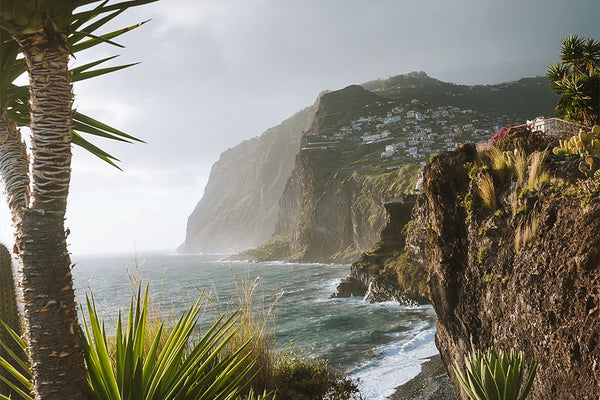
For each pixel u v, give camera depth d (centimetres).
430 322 3153
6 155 267
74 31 242
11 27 212
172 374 244
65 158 226
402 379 1647
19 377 234
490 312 828
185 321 261
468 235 927
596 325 513
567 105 1520
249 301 482
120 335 229
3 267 274
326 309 4334
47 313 214
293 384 524
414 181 12119
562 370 578
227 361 266
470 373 431
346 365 2059
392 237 5322
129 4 243
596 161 704
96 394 233
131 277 402
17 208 262
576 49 1614
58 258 221
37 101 221
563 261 613
